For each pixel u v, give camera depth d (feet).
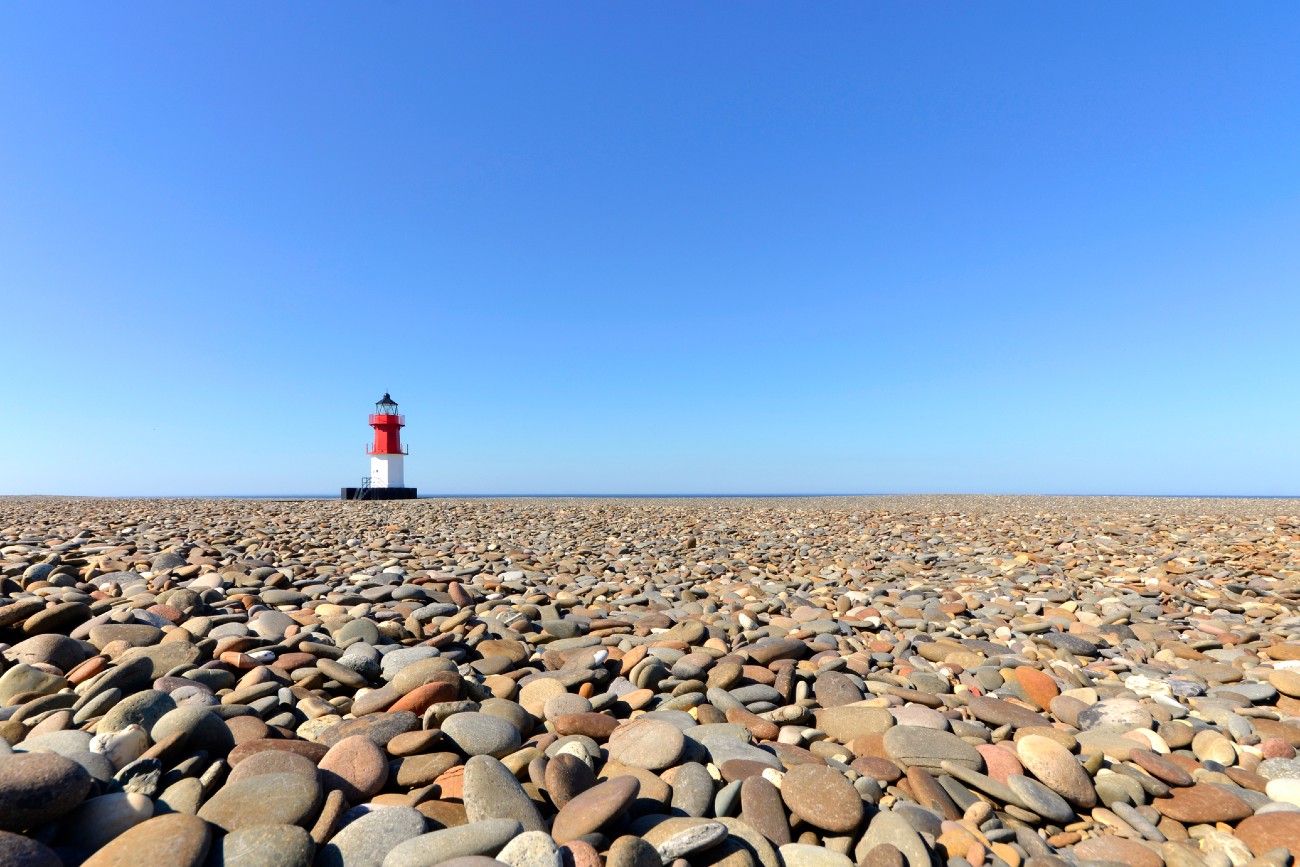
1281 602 20.33
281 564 23.72
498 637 14.96
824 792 8.05
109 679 9.75
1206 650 15.71
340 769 8.02
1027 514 51.83
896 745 9.71
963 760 9.40
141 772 7.40
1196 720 11.24
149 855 5.90
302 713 10.35
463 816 7.50
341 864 6.53
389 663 12.21
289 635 13.91
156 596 15.56
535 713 10.94
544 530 40.55
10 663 10.82
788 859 7.14
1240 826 8.16
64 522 34.99
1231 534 35.55
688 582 24.70
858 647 15.75
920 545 34.88
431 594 19.13
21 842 5.59
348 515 48.24
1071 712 11.60
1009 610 19.80
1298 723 11.08
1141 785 8.95
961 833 7.67
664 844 6.91
